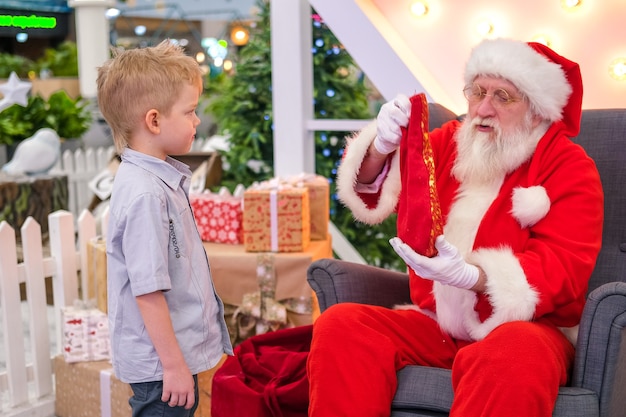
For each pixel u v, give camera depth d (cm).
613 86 287
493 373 178
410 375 199
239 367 228
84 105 554
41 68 798
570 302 202
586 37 289
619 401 194
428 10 319
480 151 213
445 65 320
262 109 429
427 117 200
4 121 505
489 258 198
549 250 201
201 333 178
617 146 237
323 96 409
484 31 307
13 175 445
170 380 169
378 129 212
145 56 176
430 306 223
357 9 317
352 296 231
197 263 181
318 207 300
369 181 231
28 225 285
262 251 284
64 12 900
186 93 177
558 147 213
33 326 288
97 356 277
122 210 170
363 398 194
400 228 194
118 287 175
